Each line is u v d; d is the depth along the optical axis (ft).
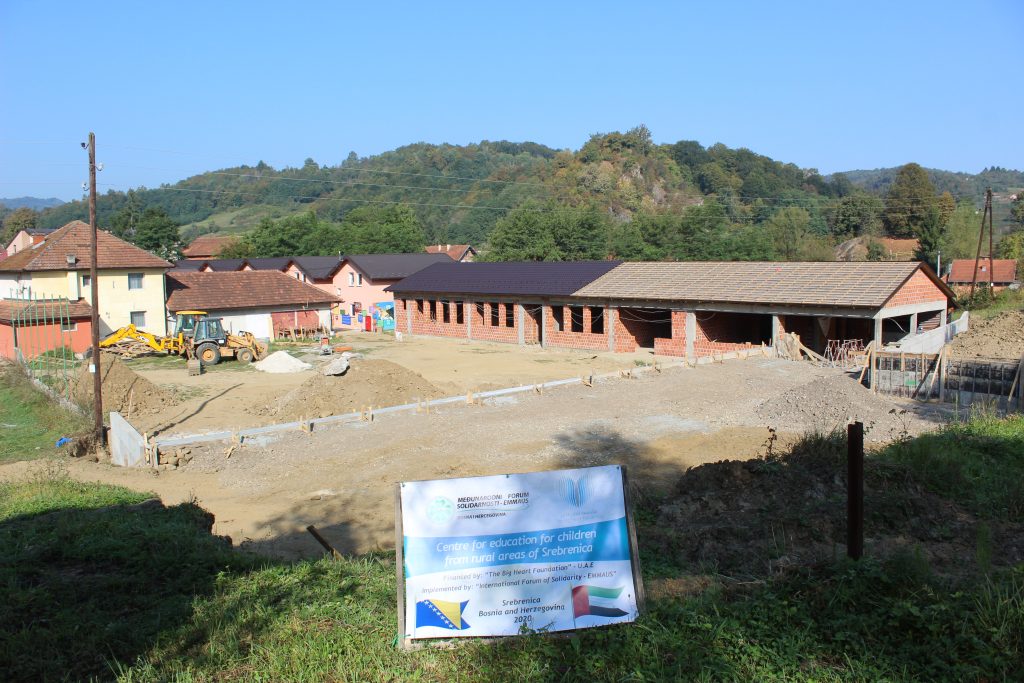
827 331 115.03
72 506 41.93
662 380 86.99
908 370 81.35
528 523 21.80
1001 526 34.58
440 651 20.86
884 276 103.60
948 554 30.91
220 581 28.25
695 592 25.62
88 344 128.98
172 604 25.91
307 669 20.48
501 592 21.49
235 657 21.50
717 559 31.50
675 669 19.30
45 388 88.99
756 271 118.42
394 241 291.58
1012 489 39.11
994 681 18.26
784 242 263.70
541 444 61.72
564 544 21.85
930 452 43.88
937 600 21.84
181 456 59.52
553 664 19.83
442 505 21.74
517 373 109.29
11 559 30.12
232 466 58.13
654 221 241.55
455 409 74.69
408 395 82.17
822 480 38.58
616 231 252.62
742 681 18.83
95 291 67.21
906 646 19.88
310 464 58.08
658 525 36.99
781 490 38.06
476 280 152.97
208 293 151.64
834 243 333.21
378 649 21.30
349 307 187.32
